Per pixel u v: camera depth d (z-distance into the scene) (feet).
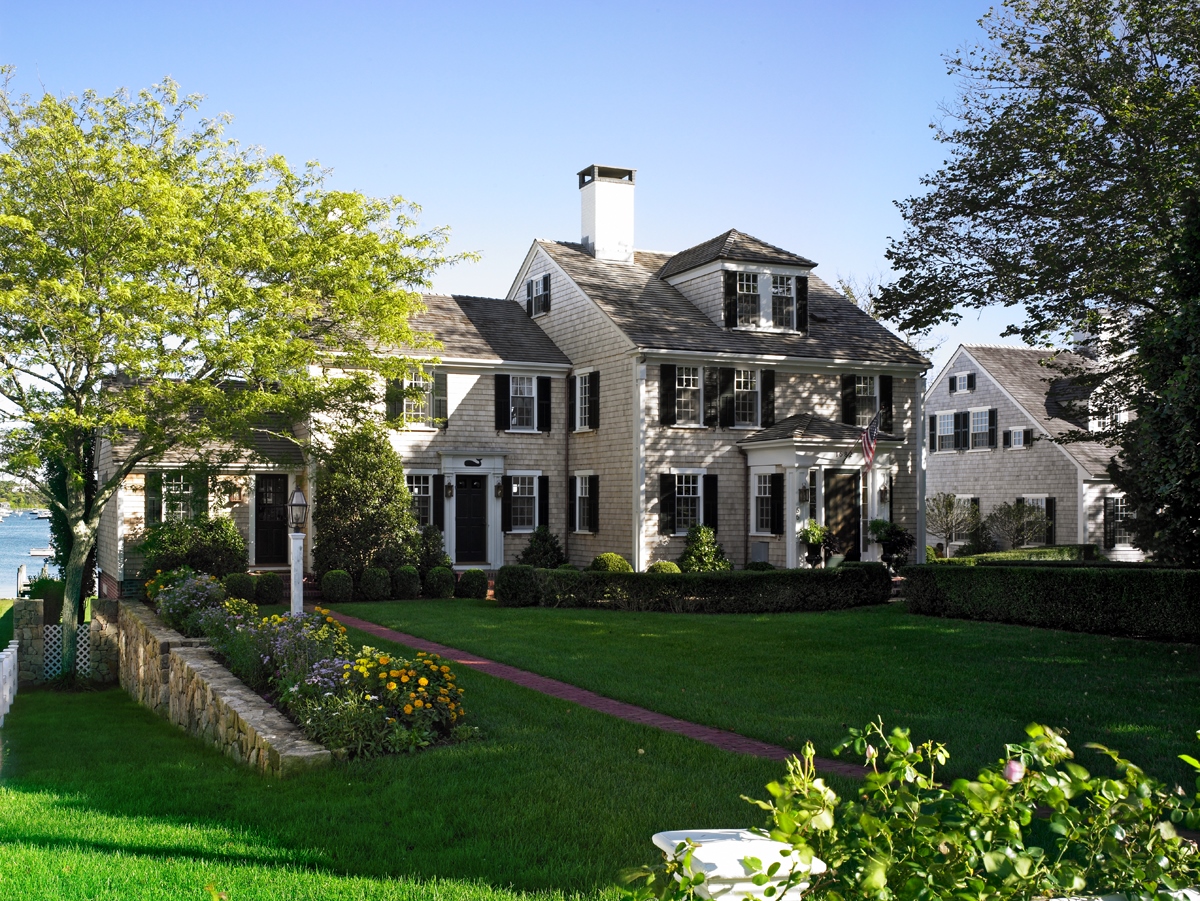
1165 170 61.57
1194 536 47.91
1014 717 33.42
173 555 75.72
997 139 70.28
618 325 88.33
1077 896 10.56
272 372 61.41
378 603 73.51
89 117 62.95
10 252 57.16
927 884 9.62
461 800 24.32
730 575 66.44
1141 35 65.10
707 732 32.42
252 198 63.10
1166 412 45.91
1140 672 40.81
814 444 85.56
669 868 10.55
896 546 83.25
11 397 60.29
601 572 69.21
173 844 21.84
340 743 29.19
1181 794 11.50
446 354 90.79
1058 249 68.85
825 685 39.37
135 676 59.82
